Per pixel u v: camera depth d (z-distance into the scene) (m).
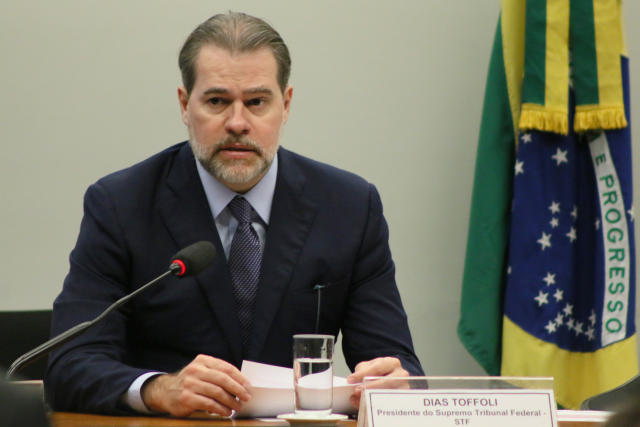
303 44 7.19
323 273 4.47
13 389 1.37
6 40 6.70
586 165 6.77
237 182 4.29
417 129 7.39
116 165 6.86
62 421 3.27
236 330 4.27
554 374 6.64
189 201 4.44
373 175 7.30
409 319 7.32
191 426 3.07
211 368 3.37
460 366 7.39
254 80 4.26
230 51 4.27
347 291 4.58
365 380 2.76
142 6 6.91
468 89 7.46
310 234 4.51
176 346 4.28
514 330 6.61
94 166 6.82
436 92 7.43
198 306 4.27
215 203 4.45
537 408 2.79
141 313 4.30
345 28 7.27
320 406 3.17
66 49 6.79
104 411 3.58
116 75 6.87
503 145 6.82
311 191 4.62
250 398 3.34
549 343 6.61
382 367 3.59
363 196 4.73
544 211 6.64
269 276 4.36
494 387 2.79
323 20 7.23
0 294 6.64
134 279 4.31
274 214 4.48
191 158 4.55
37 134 6.74
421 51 7.40
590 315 6.76
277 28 7.14
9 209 6.68
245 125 4.22
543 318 6.61
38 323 4.86
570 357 6.74
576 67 6.64
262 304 4.32
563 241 6.68
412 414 2.73
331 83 7.25
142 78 6.91
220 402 3.32
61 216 6.77
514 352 6.59
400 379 2.76
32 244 6.71
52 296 6.73
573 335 6.76
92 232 4.34
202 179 4.48
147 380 3.54
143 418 3.44
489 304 6.77
